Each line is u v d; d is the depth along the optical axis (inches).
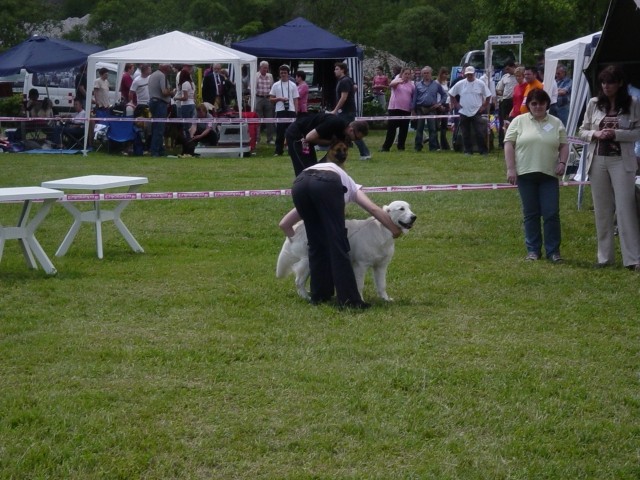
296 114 759.7
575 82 509.7
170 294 274.5
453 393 188.2
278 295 271.9
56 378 196.2
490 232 383.9
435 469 153.6
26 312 251.8
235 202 459.5
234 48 903.1
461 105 716.0
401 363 206.2
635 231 311.9
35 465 153.7
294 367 203.5
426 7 1765.5
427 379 195.5
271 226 400.2
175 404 181.3
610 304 265.3
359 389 189.9
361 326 236.2
